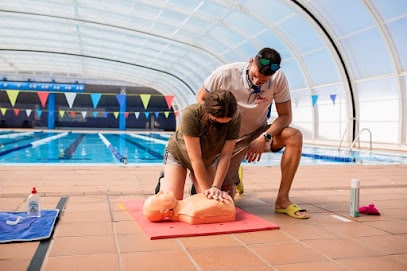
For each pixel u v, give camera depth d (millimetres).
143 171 5289
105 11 13070
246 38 14336
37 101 32031
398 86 11750
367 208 3057
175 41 16156
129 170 5367
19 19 14266
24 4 12875
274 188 4281
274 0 11102
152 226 2514
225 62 17516
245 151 3180
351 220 2848
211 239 2320
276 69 2566
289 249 2158
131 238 2301
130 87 30938
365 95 13508
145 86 30422
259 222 2678
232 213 2686
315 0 11000
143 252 2061
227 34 14656
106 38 16594
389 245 2256
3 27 15344
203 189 2809
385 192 4133
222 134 2730
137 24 14422
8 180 4270
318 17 11711
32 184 4031
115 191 3750
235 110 2479
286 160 3006
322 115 15617
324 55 13758
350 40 12375
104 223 2615
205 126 2643
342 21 11703
